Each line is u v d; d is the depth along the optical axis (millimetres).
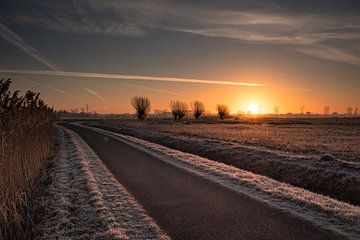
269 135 36125
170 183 11188
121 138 33625
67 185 11219
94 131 47938
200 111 96938
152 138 33531
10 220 7266
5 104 11969
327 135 37188
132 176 12547
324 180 12609
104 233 6445
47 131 23656
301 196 9047
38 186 11148
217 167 14562
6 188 8766
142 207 8273
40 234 6719
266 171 15680
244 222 7008
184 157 18016
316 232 6344
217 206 8266
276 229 6547
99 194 9602
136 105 87188
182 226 6828
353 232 6316
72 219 7531
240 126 59688
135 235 6367
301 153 20688
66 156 19422
